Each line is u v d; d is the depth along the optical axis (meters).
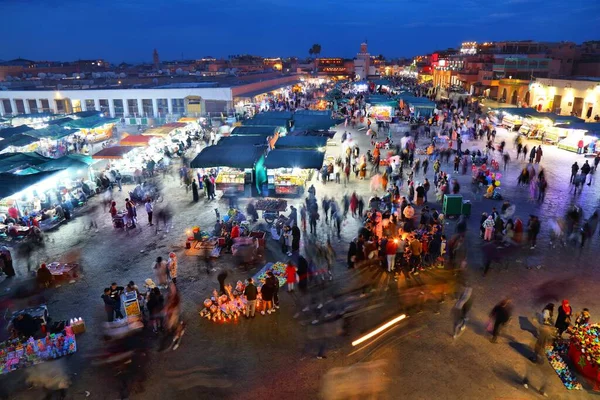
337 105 52.12
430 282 13.22
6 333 11.20
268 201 18.97
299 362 9.80
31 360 10.08
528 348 10.17
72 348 10.34
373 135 35.81
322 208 20.06
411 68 143.88
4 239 17.23
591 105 40.19
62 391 9.09
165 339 10.70
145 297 12.24
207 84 52.16
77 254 15.65
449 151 29.28
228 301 11.92
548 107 46.97
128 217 18.03
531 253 15.09
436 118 42.06
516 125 38.62
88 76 81.56
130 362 9.89
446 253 15.05
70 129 32.88
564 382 9.12
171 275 13.38
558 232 16.27
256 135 26.53
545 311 10.95
